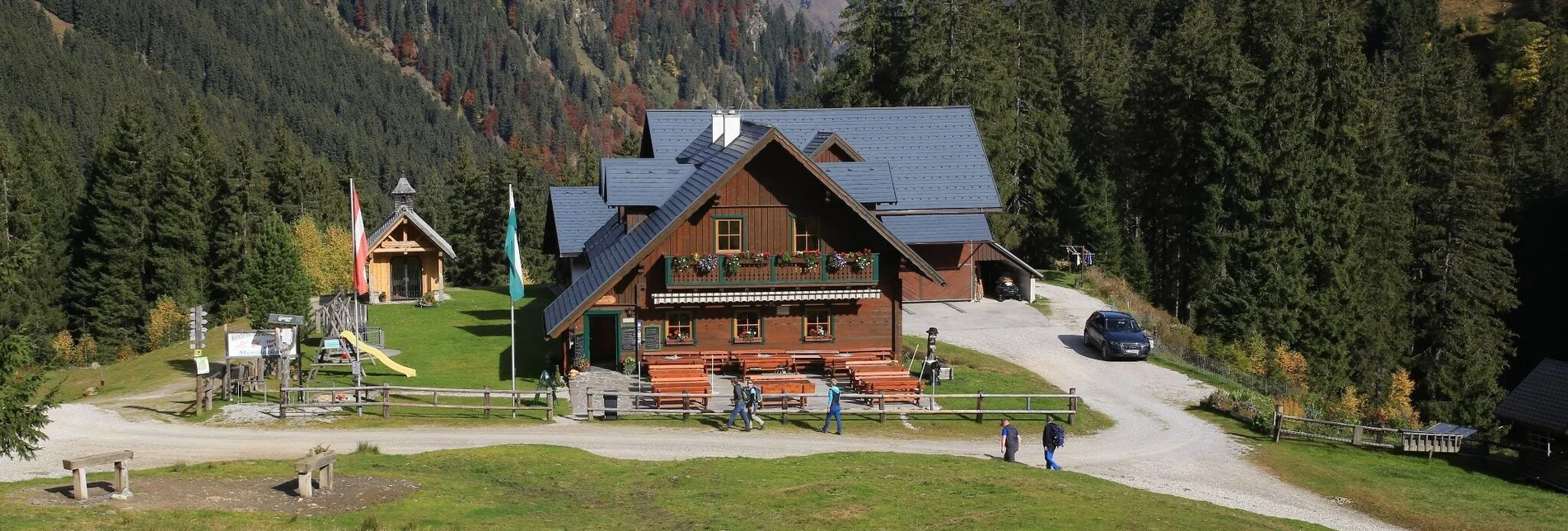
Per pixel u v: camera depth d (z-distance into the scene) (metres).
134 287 88.56
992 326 57.81
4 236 84.19
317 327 53.69
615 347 47.50
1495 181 81.19
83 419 36.69
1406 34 132.88
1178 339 59.34
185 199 88.75
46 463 30.12
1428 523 31.88
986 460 33.91
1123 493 30.02
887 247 46.50
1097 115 98.81
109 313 87.19
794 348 46.56
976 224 62.28
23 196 87.12
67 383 47.03
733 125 50.22
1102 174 87.62
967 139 63.62
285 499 23.94
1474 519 32.59
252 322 53.19
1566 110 117.94
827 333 46.84
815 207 45.44
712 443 35.09
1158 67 84.62
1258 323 69.69
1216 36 80.62
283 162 108.25
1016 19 106.38
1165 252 85.75
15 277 27.75
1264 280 70.44
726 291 44.59
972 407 42.03
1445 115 91.44
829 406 39.19
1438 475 37.81
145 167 88.56
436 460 29.77
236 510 22.66
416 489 25.52
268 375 43.75
